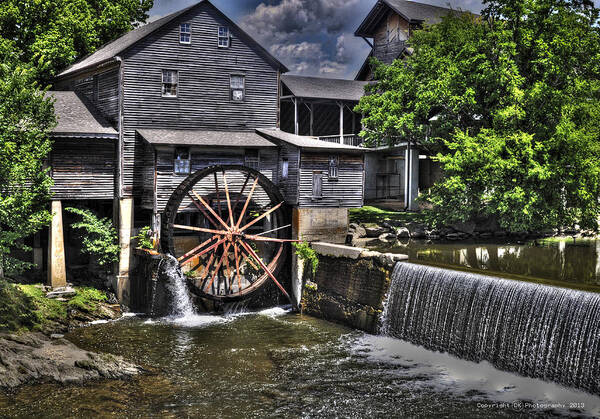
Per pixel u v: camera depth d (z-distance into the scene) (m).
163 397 18.67
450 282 22.66
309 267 29.70
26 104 24.91
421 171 45.34
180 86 31.09
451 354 22.31
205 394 18.95
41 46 35.97
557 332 18.98
